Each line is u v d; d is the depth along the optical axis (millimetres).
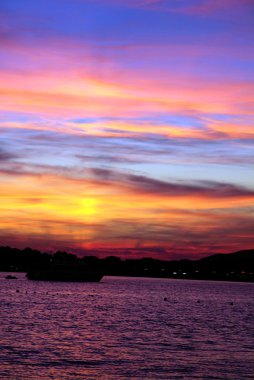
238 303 165875
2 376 45062
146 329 81625
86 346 61688
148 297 190875
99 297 182875
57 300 158125
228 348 61562
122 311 119562
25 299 158875
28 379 44250
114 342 65688
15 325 83438
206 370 48438
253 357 55312
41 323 87875
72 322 91125
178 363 51531
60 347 60281
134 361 52469
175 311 122812
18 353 55625
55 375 45906
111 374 46688
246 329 83875
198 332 78375
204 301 172125
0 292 197500
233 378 45406
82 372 47281
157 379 44969
